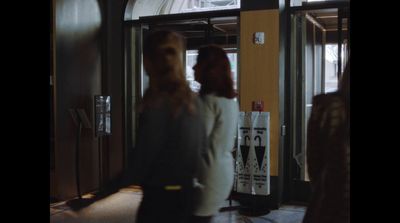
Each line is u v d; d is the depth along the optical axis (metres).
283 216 4.75
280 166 5.11
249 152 4.88
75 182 5.63
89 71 5.82
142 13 6.27
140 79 6.23
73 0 5.52
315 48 5.62
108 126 5.95
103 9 6.04
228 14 5.48
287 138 5.30
